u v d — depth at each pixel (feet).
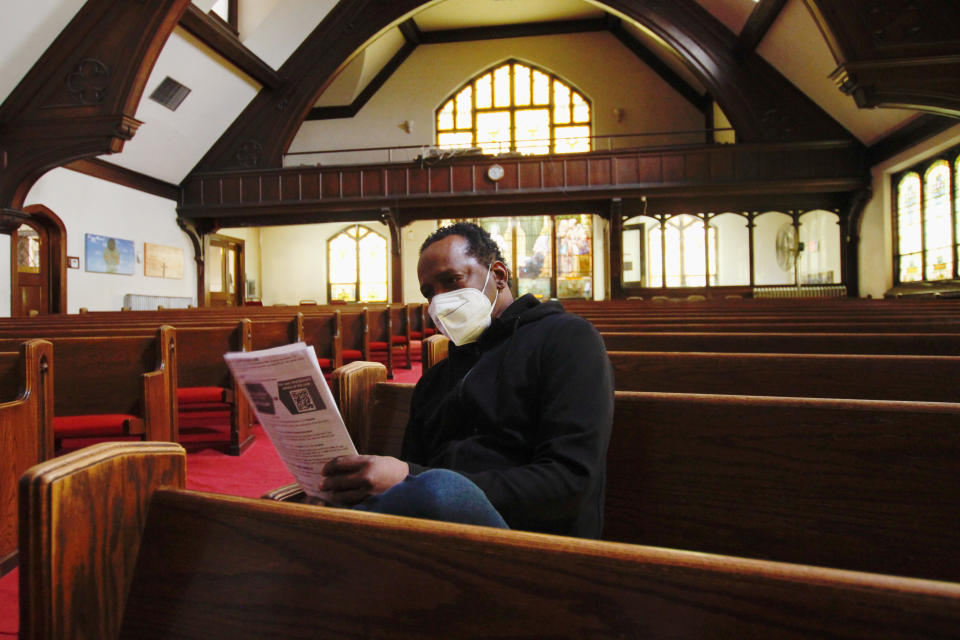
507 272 5.00
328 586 2.07
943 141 34.06
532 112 62.03
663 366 6.51
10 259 33.91
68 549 2.19
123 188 43.01
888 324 10.48
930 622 1.50
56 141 29.60
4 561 7.14
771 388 6.12
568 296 62.18
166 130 42.42
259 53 45.37
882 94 26.16
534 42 61.46
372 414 5.40
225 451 12.64
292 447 3.30
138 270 44.27
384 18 47.78
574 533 3.57
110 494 2.35
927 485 3.52
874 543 3.61
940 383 5.64
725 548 3.94
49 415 8.02
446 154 45.44
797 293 43.96
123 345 10.22
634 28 57.67
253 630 2.11
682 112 59.98
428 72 62.69
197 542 2.30
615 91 60.70
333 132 63.26
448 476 3.01
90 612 2.27
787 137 43.50
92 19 29.04
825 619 1.59
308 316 17.79
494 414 4.12
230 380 12.50
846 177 41.70
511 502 3.32
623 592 1.77
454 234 4.67
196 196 48.16
